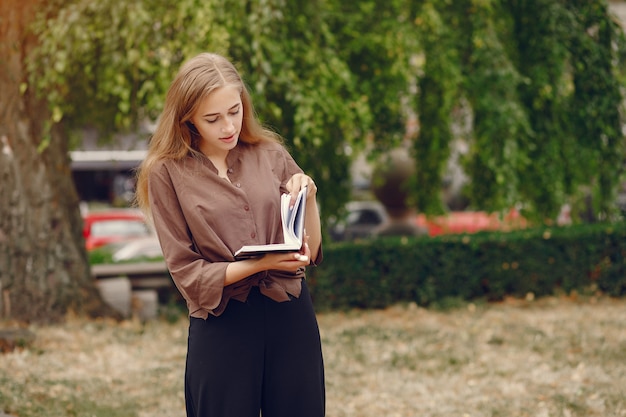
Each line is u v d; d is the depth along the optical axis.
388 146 9.20
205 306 2.35
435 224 10.32
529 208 9.21
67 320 7.09
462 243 8.23
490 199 9.38
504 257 8.28
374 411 4.61
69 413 4.50
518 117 7.93
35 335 6.27
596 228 8.52
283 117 7.64
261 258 2.27
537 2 8.36
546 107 8.70
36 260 7.13
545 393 4.86
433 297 8.12
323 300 8.01
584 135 8.67
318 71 7.08
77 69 6.83
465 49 8.57
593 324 7.03
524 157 8.20
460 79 8.22
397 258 8.13
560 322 7.13
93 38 6.68
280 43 7.04
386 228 10.70
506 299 8.33
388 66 8.27
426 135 9.54
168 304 8.16
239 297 2.40
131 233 14.58
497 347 6.23
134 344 6.45
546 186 8.70
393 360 5.78
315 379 2.50
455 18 8.56
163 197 2.43
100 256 10.23
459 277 8.23
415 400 4.81
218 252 2.38
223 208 2.39
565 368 5.46
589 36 8.41
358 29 8.16
